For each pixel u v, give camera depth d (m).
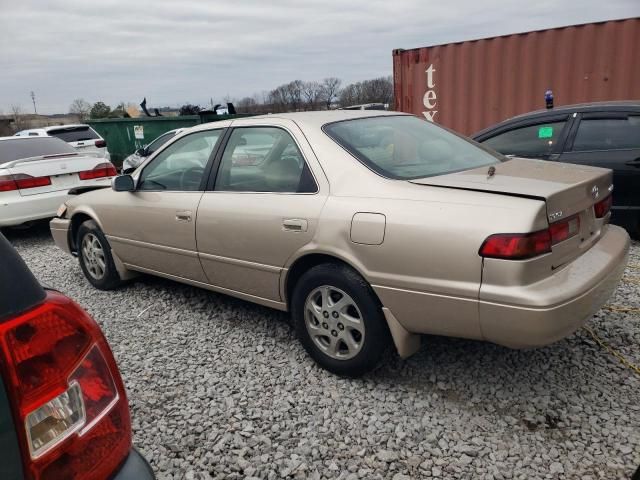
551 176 2.84
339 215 2.90
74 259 6.25
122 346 3.73
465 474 2.33
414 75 8.83
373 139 3.29
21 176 6.73
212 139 3.86
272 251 3.26
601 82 7.53
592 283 2.52
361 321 2.92
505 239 2.34
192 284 4.08
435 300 2.57
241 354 3.52
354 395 2.97
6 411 1.18
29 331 1.24
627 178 5.16
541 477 2.29
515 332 2.38
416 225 2.60
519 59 7.95
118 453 1.42
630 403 2.77
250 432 2.70
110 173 7.61
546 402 2.81
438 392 2.96
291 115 3.55
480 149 3.65
